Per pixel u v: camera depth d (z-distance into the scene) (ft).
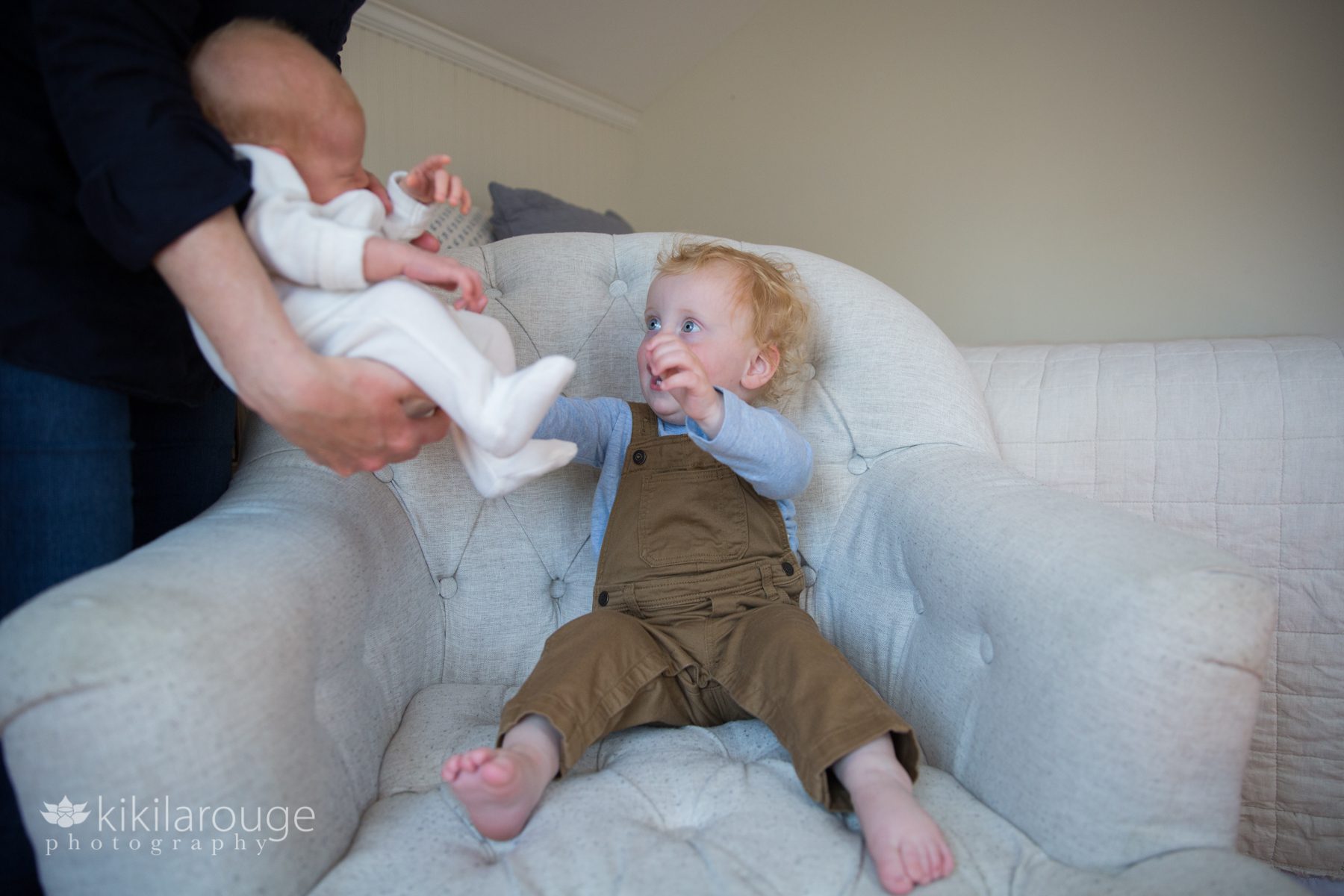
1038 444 5.09
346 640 2.93
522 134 10.02
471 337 2.86
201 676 2.13
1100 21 8.84
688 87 11.61
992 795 2.78
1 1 2.33
